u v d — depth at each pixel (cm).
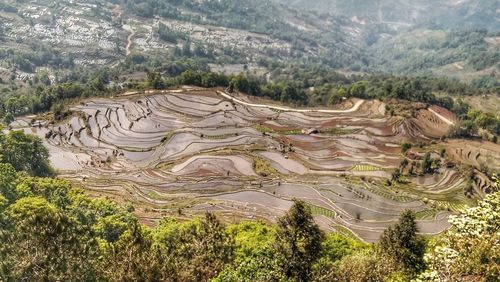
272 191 8644
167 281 3036
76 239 3378
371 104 14112
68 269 3241
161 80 14388
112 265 3112
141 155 10075
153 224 7106
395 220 7962
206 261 3478
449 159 10456
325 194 8662
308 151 10488
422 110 13750
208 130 11225
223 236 3881
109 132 11131
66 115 12025
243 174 9244
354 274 3262
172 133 10994
